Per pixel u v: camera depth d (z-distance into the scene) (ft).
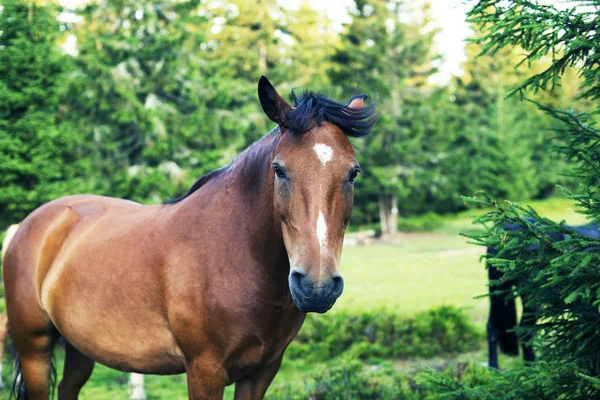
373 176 84.33
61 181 25.54
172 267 8.20
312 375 17.51
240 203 8.05
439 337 26.37
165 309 8.24
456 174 94.12
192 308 7.97
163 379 22.82
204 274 7.97
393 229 85.15
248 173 8.09
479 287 41.01
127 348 8.83
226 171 8.66
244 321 7.80
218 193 8.43
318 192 6.63
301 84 82.17
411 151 87.15
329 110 7.10
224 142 48.88
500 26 7.96
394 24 84.38
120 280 8.71
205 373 8.05
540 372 7.42
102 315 8.94
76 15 43.62
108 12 43.37
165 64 44.14
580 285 7.54
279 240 7.48
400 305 34.76
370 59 82.48
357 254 66.18
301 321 8.47
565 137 9.18
